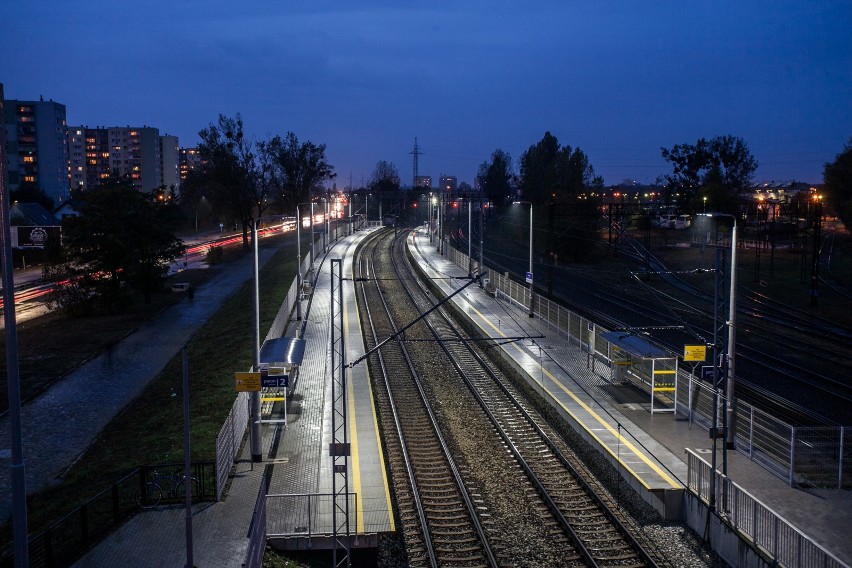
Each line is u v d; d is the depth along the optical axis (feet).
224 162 293.43
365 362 120.06
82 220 165.17
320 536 57.72
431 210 342.85
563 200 261.65
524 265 246.47
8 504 68.49
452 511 64.59
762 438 71.97
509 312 158.81
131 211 169.37
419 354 127.85
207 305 184.55
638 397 94.73
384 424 89.92
